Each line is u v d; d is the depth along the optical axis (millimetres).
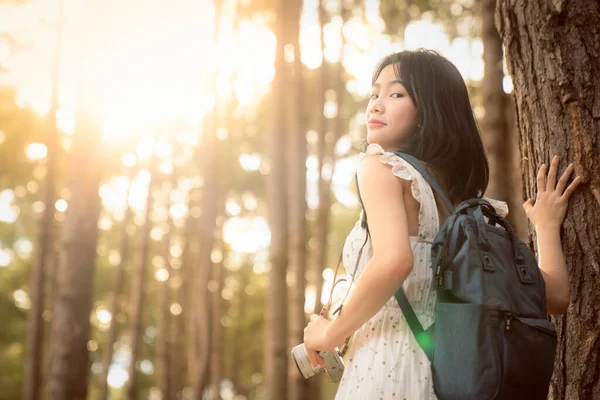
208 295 12445
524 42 2143
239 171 15727
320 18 9188
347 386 1570
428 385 1469
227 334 21312
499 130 5305
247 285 22344
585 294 1881
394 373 1483
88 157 6375
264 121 13633
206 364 12227
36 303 10625
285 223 8055
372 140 1701
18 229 18406
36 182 14461
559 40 2041
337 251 17094
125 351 20688
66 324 6102
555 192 1938
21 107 11836
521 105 2158
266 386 7645
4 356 18672
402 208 1466
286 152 8328
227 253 20500
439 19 8859
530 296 1417
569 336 1911
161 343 14461
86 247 6250
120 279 13898
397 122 1668
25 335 19188
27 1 7941
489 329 1328
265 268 21891
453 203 1686
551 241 1877
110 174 14117
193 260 17109
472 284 1368
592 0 2031
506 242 1478
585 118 1965
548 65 2053
